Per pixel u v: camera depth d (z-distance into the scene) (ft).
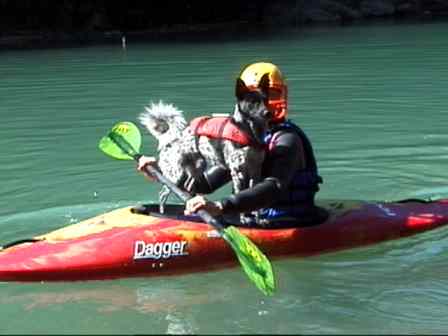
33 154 40.70
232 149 24.45
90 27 108.17
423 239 28.37
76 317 22.13
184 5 117.50
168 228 25.49
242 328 21.34
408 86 58.95
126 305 22.94
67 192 34.09
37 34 103.55
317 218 27.53
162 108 26.32
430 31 102.78
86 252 24.66
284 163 24.81
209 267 25.64
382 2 136.15
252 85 24.81
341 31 107.24
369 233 27.78
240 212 24.23
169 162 25.96
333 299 23.36
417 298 23.41
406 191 33.73
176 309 22.68
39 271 24.12
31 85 63.52
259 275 22.49
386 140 42.01
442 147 40.45
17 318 22.08
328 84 60.49
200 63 74.79
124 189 34.40
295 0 129.29
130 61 77.41
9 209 31.91
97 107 53.06
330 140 42.24
